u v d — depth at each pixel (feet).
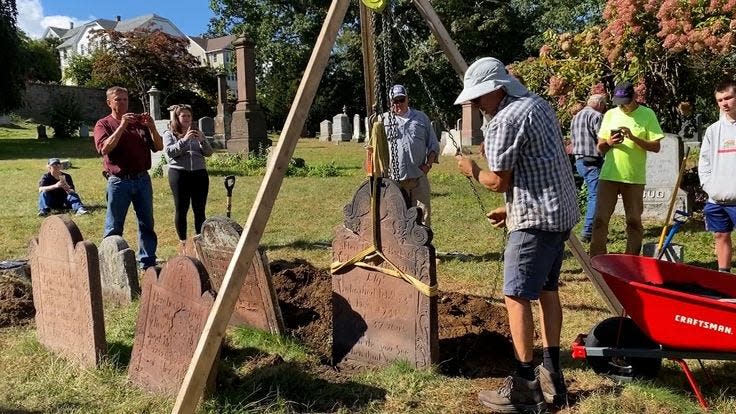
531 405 11.98
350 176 55.72
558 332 12.61
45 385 13.20
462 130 91.91
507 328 16.80
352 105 168.14
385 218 14.11
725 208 18.12
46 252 15.03
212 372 12.26
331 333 16.62
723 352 11.73
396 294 14.12
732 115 17.60
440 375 13.58
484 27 130.82
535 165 11.33
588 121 27.12
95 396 12.74
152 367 13.00
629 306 12.35
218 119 94.84
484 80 11.43
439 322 16.72
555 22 120.47
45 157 86.17
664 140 31.55
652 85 35.91
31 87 162.09
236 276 11.33
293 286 19.48
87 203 42.29
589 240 27.55
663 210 31.94
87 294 13.74
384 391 12.91
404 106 20.95
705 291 13.21
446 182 49.34
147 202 22.25
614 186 21.58
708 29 29.14
